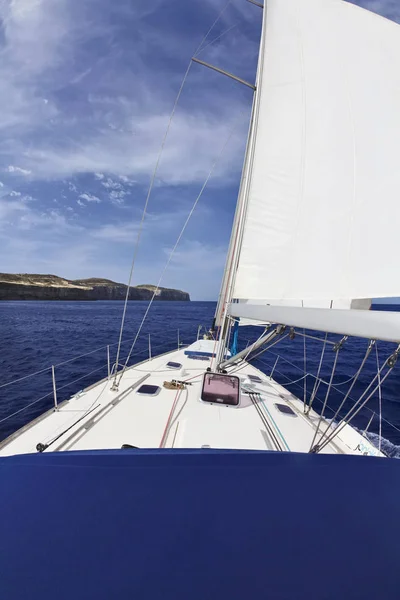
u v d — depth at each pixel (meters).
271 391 5.60
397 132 3.05
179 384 5.16
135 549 0.81
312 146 3.52
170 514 0.95
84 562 0.76
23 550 0.79
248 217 3.85
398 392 8.95
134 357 14.93
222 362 4.95
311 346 17.03
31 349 17.66
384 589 0.72
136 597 0.67
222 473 1.17
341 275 3.17
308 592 0.71
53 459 1.22
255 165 3.85
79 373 11.80
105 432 3.55
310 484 1.13
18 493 1.01
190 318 41.00
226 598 0.68
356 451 3.67
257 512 0.97
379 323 1.71
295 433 3.94
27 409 8.12
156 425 3.75
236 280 3.92
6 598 0.65
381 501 1.06
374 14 3.42
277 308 2.62
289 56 3.81
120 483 1.09
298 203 3.54
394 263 2.88
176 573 0.74
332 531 0.91
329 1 3.70
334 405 8.07
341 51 3.53
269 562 0.79
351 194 3.21
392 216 2.95
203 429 3.70
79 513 0.93
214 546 0.83
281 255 3.61
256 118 3.90
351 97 3.37
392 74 3.17
